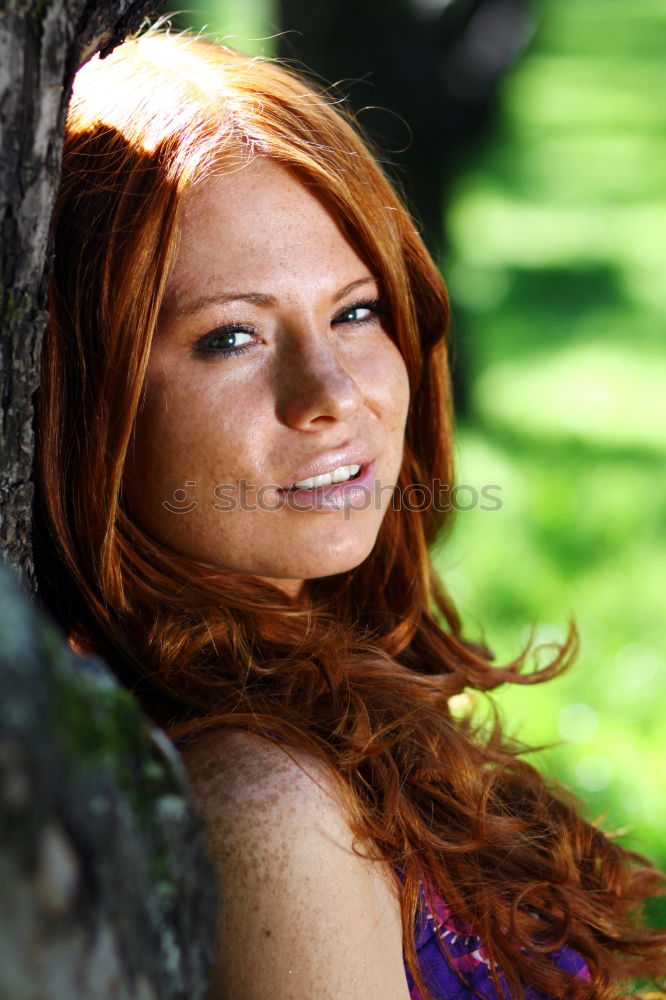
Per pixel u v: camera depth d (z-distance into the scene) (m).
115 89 2.43
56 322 2.38
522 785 3.08
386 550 3.23
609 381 13.05
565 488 9.97
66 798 1.21
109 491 2.40
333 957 2.13
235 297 2.30
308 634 2.65
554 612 8.06
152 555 2.54
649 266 17.22
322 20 9.65
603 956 2.77
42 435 2.42
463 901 2.47
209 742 2.28
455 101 10.42
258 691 2.54
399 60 9.93
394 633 3.17
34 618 1.28
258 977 2.10
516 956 2.54
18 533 2.16
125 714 1.40
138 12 2.04
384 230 2.48
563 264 17.27
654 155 23.12
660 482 10.23
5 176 1.81
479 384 12.66
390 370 2.57
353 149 2.62
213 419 2.35
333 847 2.19
